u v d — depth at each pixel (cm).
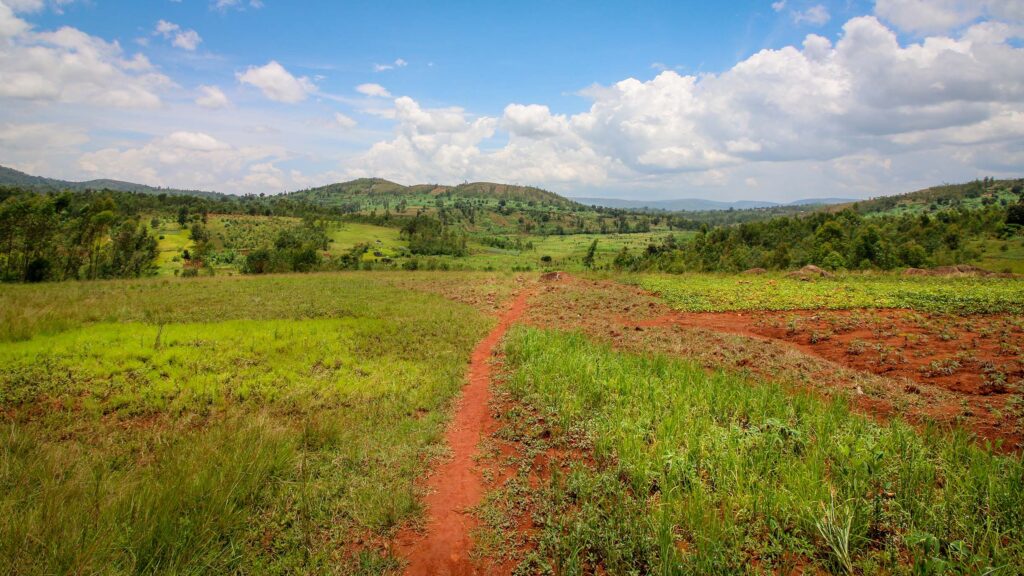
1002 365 1131
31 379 1030
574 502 616
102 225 4862
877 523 521
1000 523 505
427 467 739
